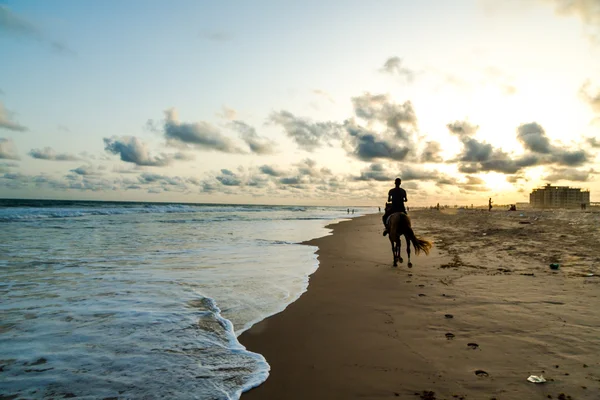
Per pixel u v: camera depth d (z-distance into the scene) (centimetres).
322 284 725
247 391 308
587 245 1078
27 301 568
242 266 921
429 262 973
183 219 3172
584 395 281
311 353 389
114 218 3019
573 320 457
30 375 327
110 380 321
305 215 5322
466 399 284
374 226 2759
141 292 638
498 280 698
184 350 393
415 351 386
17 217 2623
